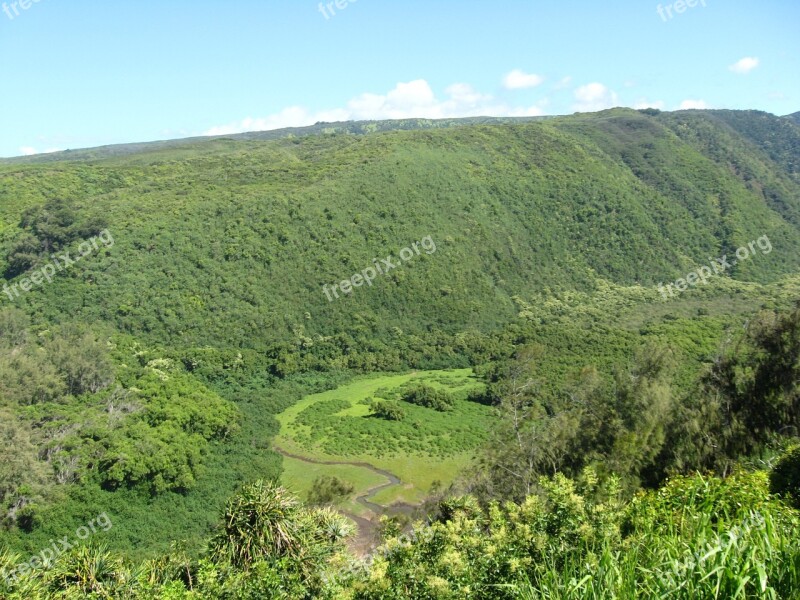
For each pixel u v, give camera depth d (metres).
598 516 7.98
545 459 24.22
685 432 21.03
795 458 10.52
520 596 6.83
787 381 20.84
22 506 29.80
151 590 12.97
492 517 9.41
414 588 7.86
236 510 13.69
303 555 13.03
